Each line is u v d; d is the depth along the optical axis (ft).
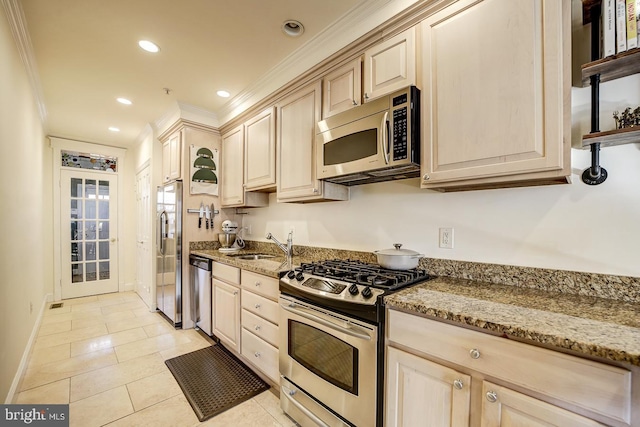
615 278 3.76
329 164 5.92
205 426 5.37
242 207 10.77
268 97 8.04
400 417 3.79
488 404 3.03
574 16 4.00
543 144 3.49
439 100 4.36
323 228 7.88
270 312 6.39
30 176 8.42
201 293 9.57
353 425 4.34
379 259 5.47
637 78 3.60
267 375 6.50
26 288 7.72
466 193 5.16
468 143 4.06
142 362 7.71
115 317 11.21
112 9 5.52
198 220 10.53
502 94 3.77
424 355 3.59
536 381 2.74
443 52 4.33
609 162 3.81
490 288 4.42
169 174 11.23
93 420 5.47
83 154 14.58
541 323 2.88
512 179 3.81
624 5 3.17
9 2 5.10
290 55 7.07
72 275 14.08
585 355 2.51
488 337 3.05
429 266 5.56
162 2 5.35
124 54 7.06
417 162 4.64
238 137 9.75
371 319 4.09
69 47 6.74
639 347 2.29
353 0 5.34
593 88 3.62
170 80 8.35
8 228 5.74
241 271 7.48
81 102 9.88
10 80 5.75
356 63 5.75
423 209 5.74
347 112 5.52
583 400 2.51
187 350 8.45
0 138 5.12
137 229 14.82
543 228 4.35
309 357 5.16
